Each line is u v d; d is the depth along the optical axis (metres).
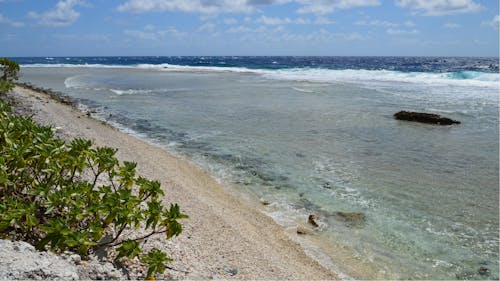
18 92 19.25
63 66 78.12
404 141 15.02
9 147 4.30
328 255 6.71
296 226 7.74
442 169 11.51
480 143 14.78
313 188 9.83
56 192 3.83
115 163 4.54
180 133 15.98
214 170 11.08
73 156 4.41
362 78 42.56
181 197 7.77
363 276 6.12
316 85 35.47
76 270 3.42
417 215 8.37
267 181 10.27
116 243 4.21
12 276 2.87
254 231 7.09
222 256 5.45
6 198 4.04
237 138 15.14
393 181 10.44
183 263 4.68
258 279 5.07
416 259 6.68
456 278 6.16
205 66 83.00
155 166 10.08
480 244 7.20
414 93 28.86
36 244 3.75
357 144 14.46
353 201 9.05
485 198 9.33
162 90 32.03
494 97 26.22
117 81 40.31
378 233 7.55
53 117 13.95
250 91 31.11
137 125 17.48
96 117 18.88
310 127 17.41
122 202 4.01
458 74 40.72
